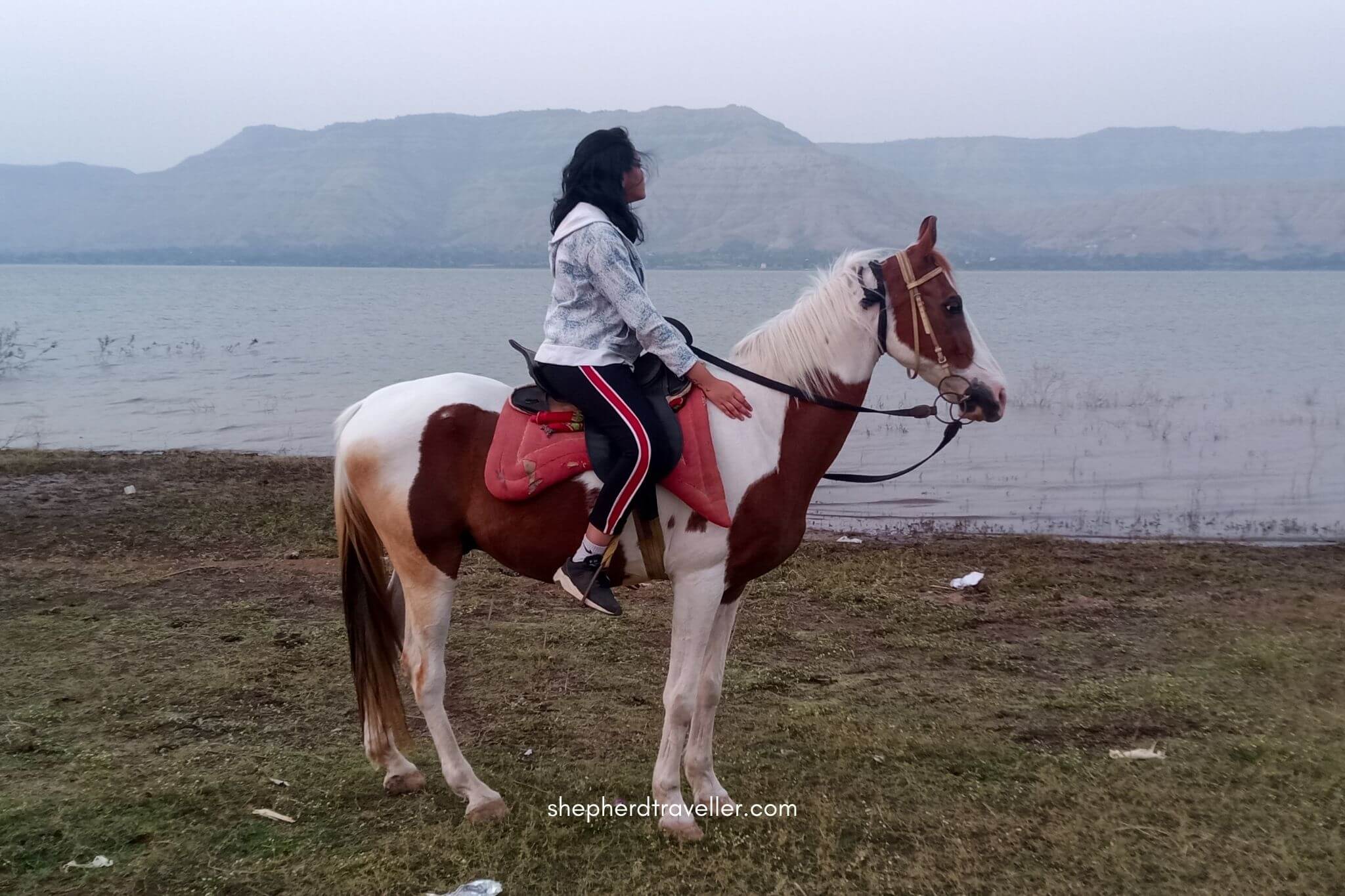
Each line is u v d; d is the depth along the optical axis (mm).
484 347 26781
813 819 3799
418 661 3711
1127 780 4098
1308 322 39219
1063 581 7262
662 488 3467
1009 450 13375
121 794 3732
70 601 6152
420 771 4133
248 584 6633
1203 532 9297
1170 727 4703
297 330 32969
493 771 4141
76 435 13789
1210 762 4281
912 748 4422
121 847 3410
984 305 52188
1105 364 23547
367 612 3816
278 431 14289
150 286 82750
